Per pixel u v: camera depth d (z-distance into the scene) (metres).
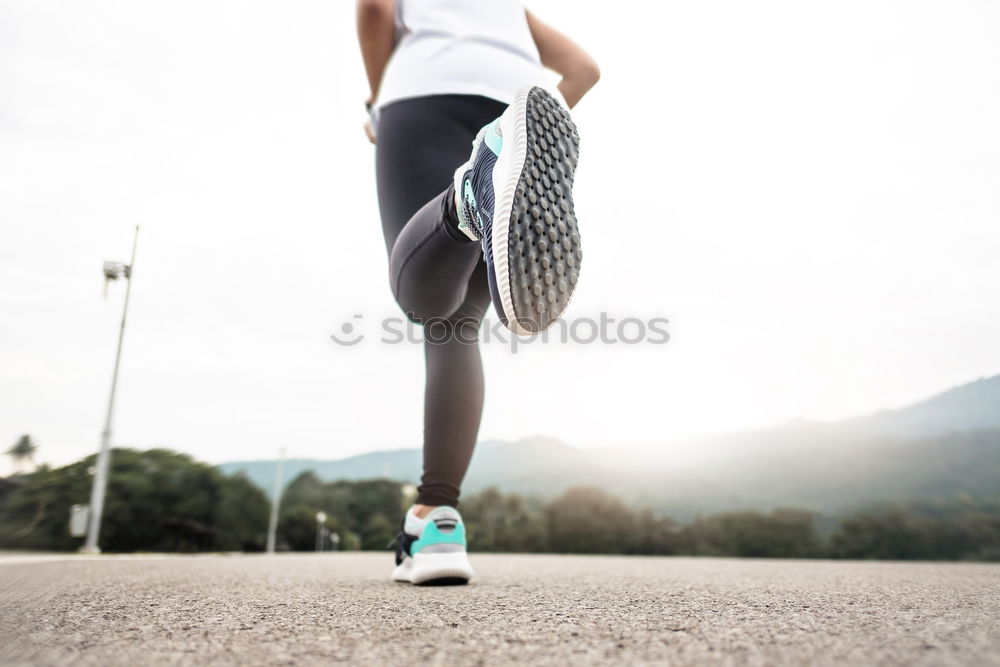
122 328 8.69
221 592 1.68
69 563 3.70
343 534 69.69
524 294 1.33
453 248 1.53
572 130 1.41
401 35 2.07
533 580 2.27
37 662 0.72
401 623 1.05
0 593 1.64
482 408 1.92
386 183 1.91
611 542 67.94
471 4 1.98
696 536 65.31
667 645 0.81
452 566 1.88
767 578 2.54
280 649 0.81
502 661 0.72
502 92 1.90
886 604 1.34
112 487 37.66
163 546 38.66
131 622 1.07
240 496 42.81
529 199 1.30
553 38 2.25
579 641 0.85
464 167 1.43
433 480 1.92
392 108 1.93
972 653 0.72
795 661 0.69
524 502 73.44
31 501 26.78
